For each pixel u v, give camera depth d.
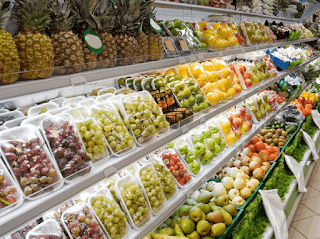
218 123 2.86
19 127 1.29
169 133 1.95
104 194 1.65
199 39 3.10
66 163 1.31
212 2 4.10
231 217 2.44
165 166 2.08
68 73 1.45
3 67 1.16
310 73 6.90
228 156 2.76
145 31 2.16
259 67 4.05
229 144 2.88
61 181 1.26
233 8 4.64
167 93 2.32
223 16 3.66
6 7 1.24
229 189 2.87
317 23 8.20
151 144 1.78
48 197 1.18
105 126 1.62
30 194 1.16
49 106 1.80
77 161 1.34
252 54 4.11
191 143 2.52
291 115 4.80
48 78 1.32
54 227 1.39
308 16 7.81
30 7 1.30
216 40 3.12
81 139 1.44
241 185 2.85
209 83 2.79
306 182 4.30
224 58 4.01
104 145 1.55
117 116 1.71
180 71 2.76
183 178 2.18
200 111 2.39
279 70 5.09
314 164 5.05
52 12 1.50
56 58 1.51
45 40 1.34
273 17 6.35
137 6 1.91
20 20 1.34
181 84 2.49
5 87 1.04
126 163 1.58
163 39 2.48
